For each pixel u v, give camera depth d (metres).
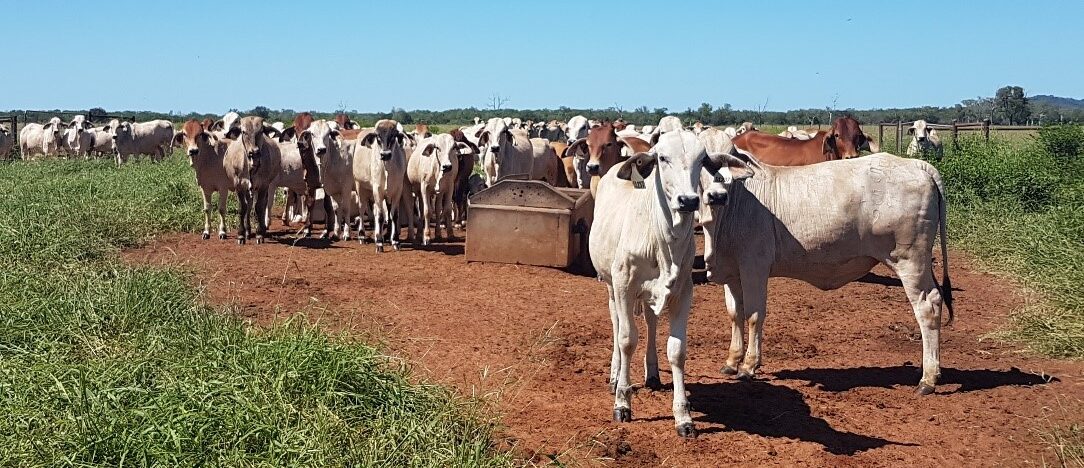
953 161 18.41
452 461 5.60
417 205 16.38
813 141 14.12
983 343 9.29
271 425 5.59
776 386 7.89
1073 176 16.89
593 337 9.34
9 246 11.87
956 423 6.98
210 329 7.65
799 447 6.47
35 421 5.61
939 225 8.02
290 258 13.74
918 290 7.81
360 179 15.14
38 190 17.88
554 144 20.42
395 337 9.17
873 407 7.37
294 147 17.20
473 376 7.92
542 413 7.04
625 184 7.18
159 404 5.71
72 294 8.59
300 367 6.31
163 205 17.84
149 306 8.35
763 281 7.93
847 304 10.98
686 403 6.67
